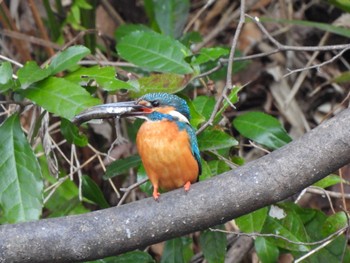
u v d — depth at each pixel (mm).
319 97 14023
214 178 7695
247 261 11945
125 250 7727
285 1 14773
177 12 13398
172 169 8406
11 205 8391
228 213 7648
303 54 14258
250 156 12984
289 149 7637
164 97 8664
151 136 8406
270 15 14906
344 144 7500
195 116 9219
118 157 12297
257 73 14148
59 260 7648
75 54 9023
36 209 8406
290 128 13625
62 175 11898
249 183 7555
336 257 10352
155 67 10164
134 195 12305
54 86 8602
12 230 7570
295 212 10109
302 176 7582
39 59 13945
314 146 7551
